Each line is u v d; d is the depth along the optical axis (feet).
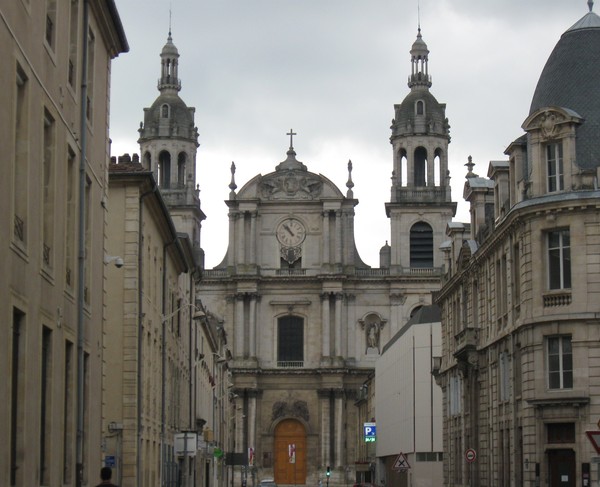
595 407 159.94
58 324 90.07
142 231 153.79
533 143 170.19
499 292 190.90
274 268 420.36
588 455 159.33
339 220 418.72
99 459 112.27
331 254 417.69
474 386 212.23
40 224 82.64
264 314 419.54
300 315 418.51
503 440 187.83
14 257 74.64
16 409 77.71
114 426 147.02
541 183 168.96
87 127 104.63
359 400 409.90
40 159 82.38
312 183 421.59
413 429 287.48
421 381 287.48
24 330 78.28
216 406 317.83
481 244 200.95
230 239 419.33
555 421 162.71
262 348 418.92
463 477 225.56
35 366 81.46
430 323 288.10
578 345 161.89
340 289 414.21
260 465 412.36
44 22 83.15
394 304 413.80
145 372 158.81
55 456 89.40
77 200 98.58
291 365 417.08
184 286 225.56
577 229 163.73
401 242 416.46
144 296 157.48
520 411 174.81
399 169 423.64
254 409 413.39
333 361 412.77
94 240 109.81
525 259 169.68
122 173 149.69
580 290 162.50
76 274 98.48
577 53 175.32
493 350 194.70
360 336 415.44
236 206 420.36
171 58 435.94
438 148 422.82
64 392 93.97
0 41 69.36
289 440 414.62
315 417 414.82
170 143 426.51
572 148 166.30
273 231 421.18
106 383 148.15
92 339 108.37
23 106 77.82
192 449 158.20
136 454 147.33
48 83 85.20
